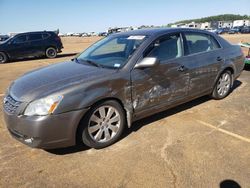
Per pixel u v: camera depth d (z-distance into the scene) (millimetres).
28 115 2820
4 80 7910
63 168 2902
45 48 14648
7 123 3047
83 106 2963
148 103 3670
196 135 3619
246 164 2895
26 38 13953
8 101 3074
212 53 4609
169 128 3863
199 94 4551
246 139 3479
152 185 2576
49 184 2637
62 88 2932
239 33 52438
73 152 3230
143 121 4129
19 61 13703
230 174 2719
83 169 2875
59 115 2838
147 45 3664
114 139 3400
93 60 3943
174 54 3979
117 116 3371
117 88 3254
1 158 3121
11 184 2643
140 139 3535
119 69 3400
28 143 2932
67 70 3578
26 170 2877
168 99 3943
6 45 13219
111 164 2955
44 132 2816
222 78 4988
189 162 2951
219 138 3518
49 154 3197
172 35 4047
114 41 4191
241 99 5164
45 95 2852
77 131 3104
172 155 3105
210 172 2762
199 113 4449
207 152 3160
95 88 3074
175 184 2584
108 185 2598
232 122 4047
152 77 3617
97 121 3197
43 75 3477
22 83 3330
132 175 2742
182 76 4027
